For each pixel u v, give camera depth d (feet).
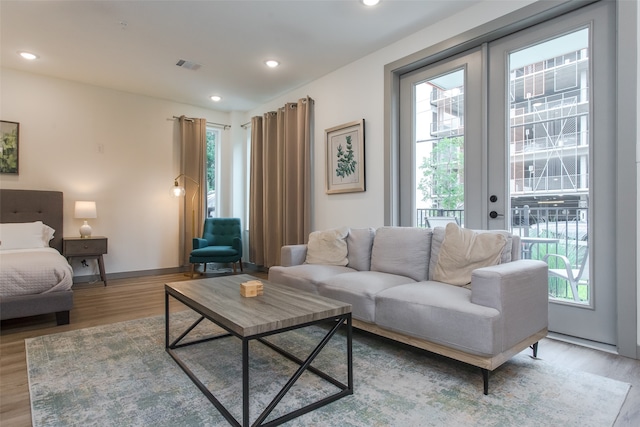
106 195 16.28
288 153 15.92
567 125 8.57
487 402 5.63
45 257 10.08
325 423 5.09
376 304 7.64
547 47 8.90
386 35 11.50
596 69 8.04
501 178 9.68
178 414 5.33
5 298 9.05
